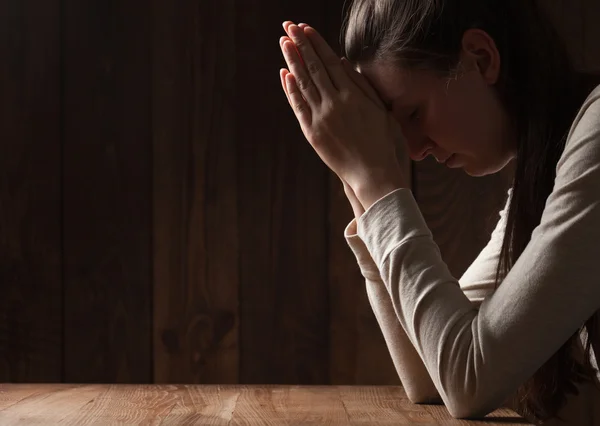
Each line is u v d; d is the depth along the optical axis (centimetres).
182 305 188
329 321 187
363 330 187
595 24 185
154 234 189
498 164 104
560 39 103
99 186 190
